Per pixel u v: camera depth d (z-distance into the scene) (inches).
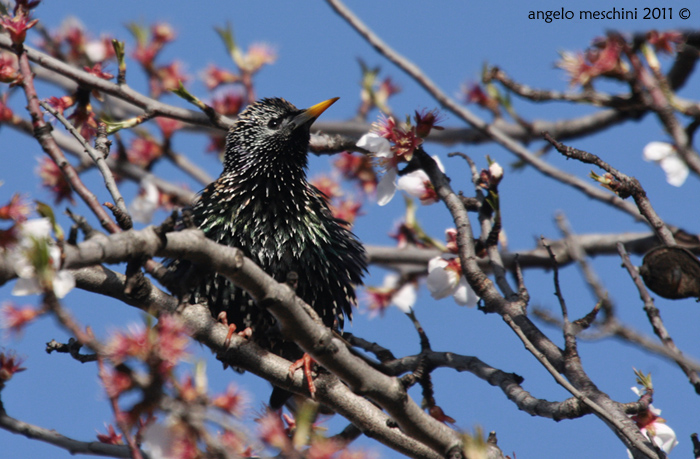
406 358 382.9
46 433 279.6
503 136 422.9
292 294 283.3
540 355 293.6
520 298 378.3
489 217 421.7
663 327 298.7
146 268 275.4
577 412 312.5
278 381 338.6
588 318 336.5
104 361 217.8
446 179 420.2
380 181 399.9
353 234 456.1
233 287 391.9
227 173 445.1
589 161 325.1
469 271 386.6
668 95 336.8
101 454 279.3
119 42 406.6
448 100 424.5
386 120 400.2
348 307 432.5
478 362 364.2
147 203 434.0
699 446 310.8
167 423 223.5
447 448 329.4
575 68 335.6
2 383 279.3
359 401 338.6
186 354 216.4
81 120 398.3
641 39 336.5
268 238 412.2
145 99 410.3
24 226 208.7
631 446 291.9
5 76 296.8
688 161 333.4
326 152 457.4
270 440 233.8
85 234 227.5
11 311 220.7
